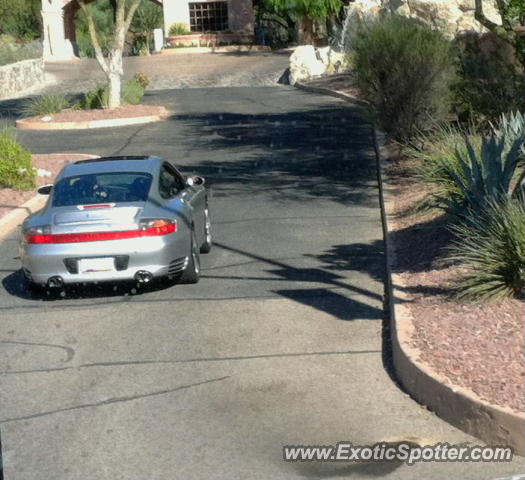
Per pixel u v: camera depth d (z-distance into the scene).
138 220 10.81
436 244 11.66
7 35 51.06
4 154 17.69
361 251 12.87
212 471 6.57
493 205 10.35
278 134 24.33
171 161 21.06
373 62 18.62
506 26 17.48
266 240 13.73
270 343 9.20
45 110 30.03
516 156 10.92
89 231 10.71
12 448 7.04
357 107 29.12
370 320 9.79
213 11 54.19
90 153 22.88
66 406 7.83
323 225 14.55
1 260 13.33
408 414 7.36
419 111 18.52
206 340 9.38
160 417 7.53
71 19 54.84
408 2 31.28
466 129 17.72
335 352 8.85
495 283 9.08
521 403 6.77
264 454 6.80
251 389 8.03
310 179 18.30
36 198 17.08
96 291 11.41
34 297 11.28
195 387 8.13
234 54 50.06
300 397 7.80
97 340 9.54
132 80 34.94
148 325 9.96
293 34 56.00
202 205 12.87
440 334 8.29
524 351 7.72
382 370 8.34
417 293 9.72
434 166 14.04
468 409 6.93
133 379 8.39
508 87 17.33
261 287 11.24
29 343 9.54
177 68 44.94
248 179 18.58
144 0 61.25
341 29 42.25
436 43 18.62
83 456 6.88
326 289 11.05
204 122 27.66
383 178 16.84
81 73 46.00
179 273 11.36
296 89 36.38
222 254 13.05
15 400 8.00
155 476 6.52
